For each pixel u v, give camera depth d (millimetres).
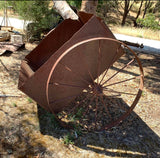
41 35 10562
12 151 3305
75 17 4891
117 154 3596
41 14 9742
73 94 4191
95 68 4062
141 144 3920
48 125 4074
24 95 5020
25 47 9133
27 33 10039
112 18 30547
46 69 3377
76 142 3748
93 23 3240
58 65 3451
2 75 5910
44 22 9711
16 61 7234
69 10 5090
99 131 4148
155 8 30750
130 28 20125
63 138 3779
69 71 3682
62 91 3914
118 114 4879
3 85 5332
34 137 3695
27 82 3453
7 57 7500
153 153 3721
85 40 3137
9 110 4312
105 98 5523
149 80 7266
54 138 3748
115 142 3891
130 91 6188
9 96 4820
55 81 3672
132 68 8430
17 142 3510
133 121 4660
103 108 5062
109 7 30891
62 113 4586
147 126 4531
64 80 3779
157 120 4809
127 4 28641
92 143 3783
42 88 3609
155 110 5254
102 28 3385
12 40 8789
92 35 3234
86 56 3658
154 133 4305
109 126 4184
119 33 18625
